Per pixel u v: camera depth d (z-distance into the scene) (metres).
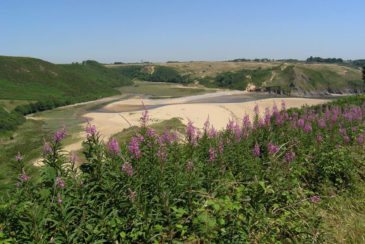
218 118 58.88
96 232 5.23
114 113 82.38
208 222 5.57
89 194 5.76
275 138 9.92
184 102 107.19
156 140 7.59
